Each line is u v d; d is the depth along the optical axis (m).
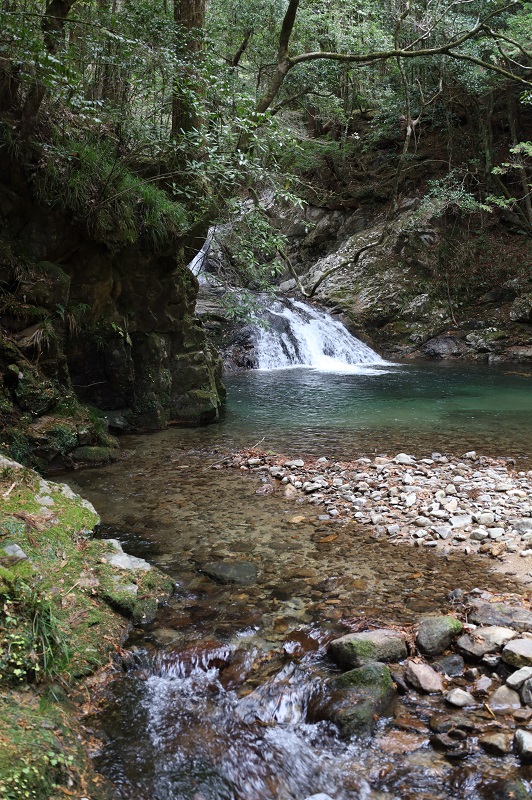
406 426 9.87
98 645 3.64
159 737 3.03
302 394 12.86
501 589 4.46
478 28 9.21
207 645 3.73
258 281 11.04
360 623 4.01
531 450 8.41
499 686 3.35
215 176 9.14
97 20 8.93
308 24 14.81
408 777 2.79
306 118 24.62
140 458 7.88
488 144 20.27
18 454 6.81
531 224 19.77
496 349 18.33
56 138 7.65
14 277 7.32
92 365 8.80
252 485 6.88
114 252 8.39
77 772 2.70
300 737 3.05
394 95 20.83
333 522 5.82
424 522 5.69
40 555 4.29
